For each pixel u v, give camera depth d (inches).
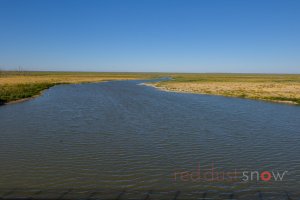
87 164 560.1
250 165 564.4
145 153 634.2
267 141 744.3
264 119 1066.7
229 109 1327.5
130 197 421.1
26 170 524.4
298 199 421.7
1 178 487.2
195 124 958.4
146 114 1158.3
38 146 679.1
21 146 677.3
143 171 526.6
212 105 1470.2
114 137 772.6
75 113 1173.7
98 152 637.3
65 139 746.2
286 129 891.4
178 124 955.3
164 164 565.0
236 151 653.9
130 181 480.1
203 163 574.2
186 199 416.8
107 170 529.0
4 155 609.0
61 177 493.7
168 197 423.2
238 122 1001.5
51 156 605.9
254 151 655.1
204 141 740.0
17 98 1674.5
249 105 1483.8
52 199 411.8
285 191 449.1
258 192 444.1
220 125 946.1
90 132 828.0
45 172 515.8
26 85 2682.1
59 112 1197.7
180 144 708.7
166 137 777.6
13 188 448.5
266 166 560.1
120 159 591.8
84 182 473.7
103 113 1177.4
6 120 1002.1
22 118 1044.5
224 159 598.9
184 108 1346.0
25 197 417.1
